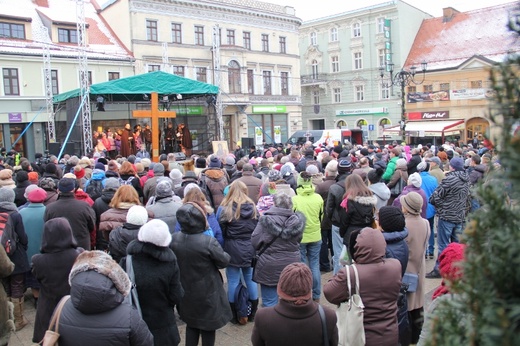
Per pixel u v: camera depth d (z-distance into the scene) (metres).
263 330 3.01
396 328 3.59
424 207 7.14
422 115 40.41
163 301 3.84
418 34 45.25
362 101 45.97
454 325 1.51
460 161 7.12
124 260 3.99
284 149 19.11
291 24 41.53
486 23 41.75
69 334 2.83
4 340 4.00
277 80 40.66
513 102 1.41
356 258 3.71
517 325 1.32
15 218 5.78
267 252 5.12
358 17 45.72
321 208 6.39
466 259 1.50
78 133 19.80
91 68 30.00
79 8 19.69
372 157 11.95
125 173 8.44
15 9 29.41
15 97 26.95
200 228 4.53
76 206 5.89
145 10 32.62
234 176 9.11
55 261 4.32
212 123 27.86
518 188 1.34
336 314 3.28
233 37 37.72
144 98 22.02
